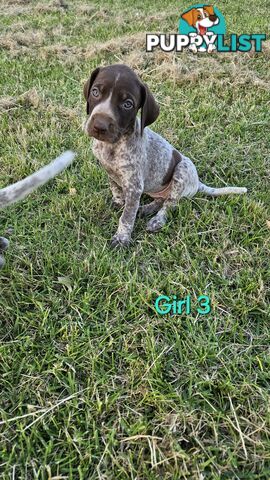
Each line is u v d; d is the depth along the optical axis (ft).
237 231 1.94
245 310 1.59
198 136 2.58
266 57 3.59
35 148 2.40
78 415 1.30
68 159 1.25
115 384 1.38
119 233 1.87
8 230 1.90
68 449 1.22
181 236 1.89
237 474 1.19
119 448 1.23
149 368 1.39
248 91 3.09
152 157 1.91
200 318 1.59
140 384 1.36
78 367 1.41
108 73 1.59
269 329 1.58
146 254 1.83
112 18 4.51
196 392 1.35
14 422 1.27
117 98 1.57
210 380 1.37
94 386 1.34
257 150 2.48
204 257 1.83
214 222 1.98
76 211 2.01
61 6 4.92
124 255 1.81
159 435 1.26
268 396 1.34
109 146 1.76
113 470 1.18
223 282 1.72
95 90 1.61
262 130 2.66
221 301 1.66
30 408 1.29
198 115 2.75
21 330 1.51
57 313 1.57
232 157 2.40
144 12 4.69
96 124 1.55
